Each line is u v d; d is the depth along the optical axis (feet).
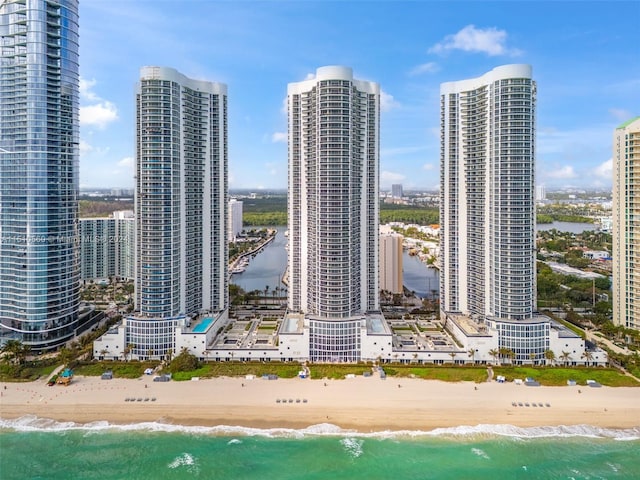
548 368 599.16
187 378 574.56
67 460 421.59
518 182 631.97
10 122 653.30
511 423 478.18
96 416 490.49
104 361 622.54
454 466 413.18
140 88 650.84
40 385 555.28
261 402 516.73
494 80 652.89
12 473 405.39
